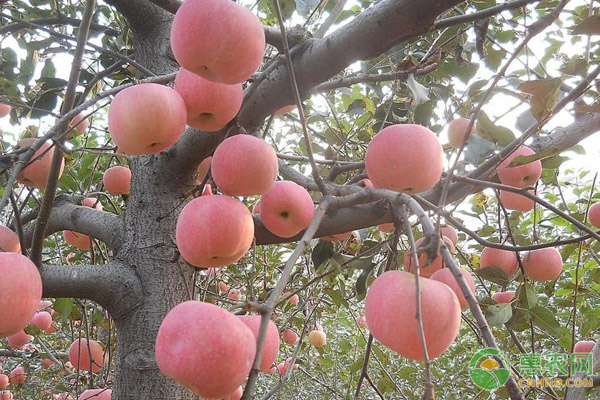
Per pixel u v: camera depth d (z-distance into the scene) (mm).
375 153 1233
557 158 1853
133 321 1817
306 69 1469
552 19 1118
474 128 1831
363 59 1437
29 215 2295
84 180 2889
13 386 4254
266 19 2656
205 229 1250
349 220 1812
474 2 2078
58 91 2475
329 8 2674
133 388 1738
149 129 1258
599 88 1758
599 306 3504
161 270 1877
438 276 1354
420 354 1007
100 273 1817
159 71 2254
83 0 3115
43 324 3340
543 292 3422
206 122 1411
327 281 2758
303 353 5195
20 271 1217
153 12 2270
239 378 941
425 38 2473
